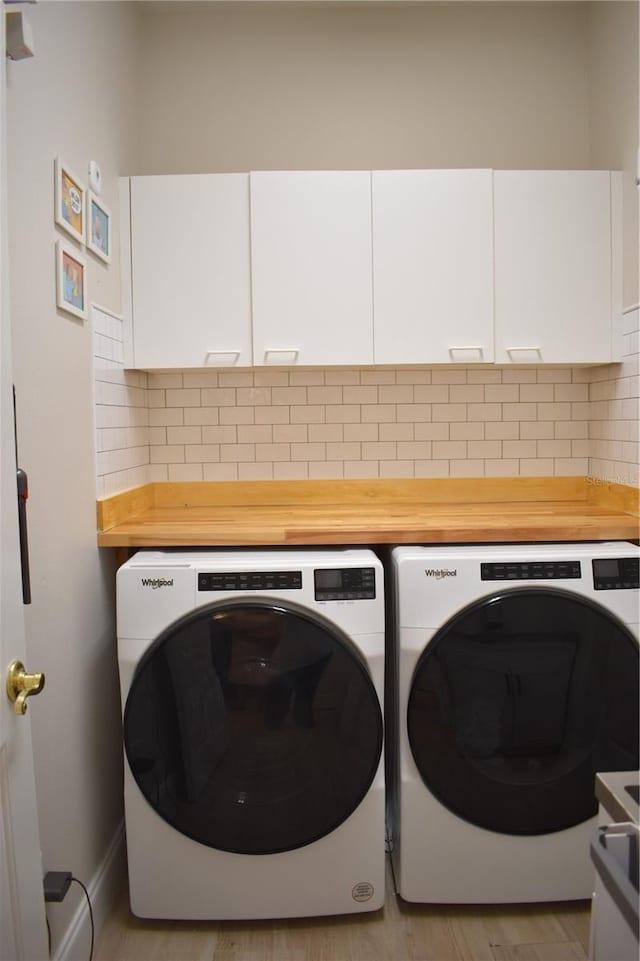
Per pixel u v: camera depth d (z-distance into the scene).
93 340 1.65
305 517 1.91
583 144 2.19
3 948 0.89
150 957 1.48
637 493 1.88
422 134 2.19
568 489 2.24
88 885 1.53
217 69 2.18
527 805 1.52
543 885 1.54
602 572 1.53
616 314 1.95
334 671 1.44
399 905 1.62
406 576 1.51
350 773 1.46
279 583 1.47
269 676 1.45
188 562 1.51
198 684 1.45
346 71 2.19
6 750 0.90
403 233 1.91
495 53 2.18
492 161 2.20
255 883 1.50
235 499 2.23
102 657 1.69
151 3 2.12
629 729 1.52
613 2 1.98
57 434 1.41
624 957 0.63
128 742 1.46
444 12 2.18
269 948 1.50
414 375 2.23
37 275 1.30
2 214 0.90
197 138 2.19
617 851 0.60
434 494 2.23
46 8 1.36
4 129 0.90
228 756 1.46
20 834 0.94
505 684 1.50
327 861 1.50
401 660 1.52
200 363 1.93
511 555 1.53
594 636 1.51
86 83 1.62
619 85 1.95
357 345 1.92
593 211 1.93
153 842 1.49
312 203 1.91
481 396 2.23
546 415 2.23
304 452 2.23
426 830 1.53
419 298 1.92
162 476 2.23
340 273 1.92
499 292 1.93
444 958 1.46
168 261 1.91
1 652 0.89
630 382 1.91
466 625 1.49
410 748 1.53
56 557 1.39
